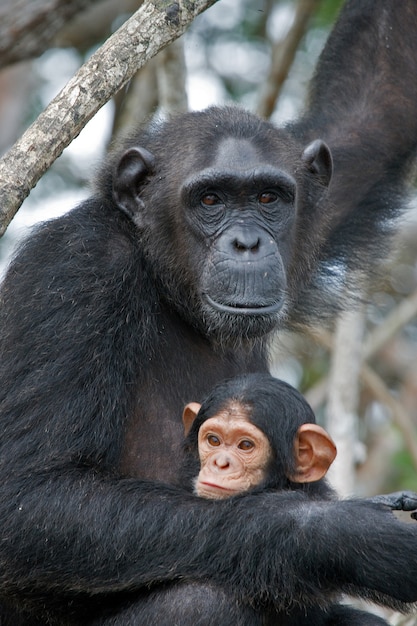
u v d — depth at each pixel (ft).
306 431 44.96
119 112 82.79
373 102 57.11
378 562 41.83
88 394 44.65
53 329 45.01
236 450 44.65
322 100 57.67
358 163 55.88
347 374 60.18
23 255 47.44
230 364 50.96
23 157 39.11
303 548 42.32
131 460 47.65
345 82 57.82
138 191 48.93
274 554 42.50
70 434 44.16
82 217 48.39
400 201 56.90
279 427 44.75
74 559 43.14
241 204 47.47
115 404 45.42
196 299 48.24
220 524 43.06
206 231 47.50
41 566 43.32
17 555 43.27
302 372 85.81
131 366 46.44
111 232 48.32
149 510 43.34
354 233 55.93
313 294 54.54
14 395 44.32
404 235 76.23
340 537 42.11
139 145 50.39
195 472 46.62
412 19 56.95
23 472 43.55
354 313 60.49
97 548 43.04
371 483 74.59
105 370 45.24
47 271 46.24
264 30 90.12
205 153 47.96
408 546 41.78
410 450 66.08
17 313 45.78
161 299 48.85
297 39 70.79
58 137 39.60
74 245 46.91
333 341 67.31
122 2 88.99
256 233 46.88
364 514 42.39
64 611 45.62
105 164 50.44
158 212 48.32
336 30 58.75
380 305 80.89
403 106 56.65
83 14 88.63
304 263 50.93
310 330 56.85
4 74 86.38
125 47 40.75
